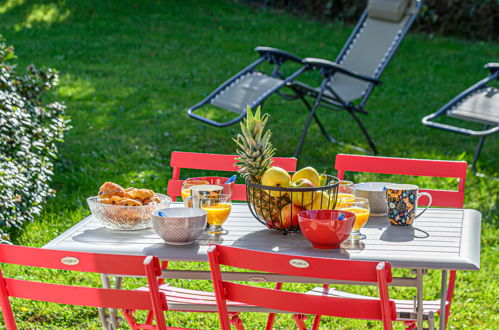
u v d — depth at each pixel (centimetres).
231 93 586
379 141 674
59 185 525
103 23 1157
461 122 761
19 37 1049
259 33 1134
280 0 1289
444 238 219
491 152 647
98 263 176
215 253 178
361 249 207
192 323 326
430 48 1079
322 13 1250
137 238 222
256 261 175
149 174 552
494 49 1084
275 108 789
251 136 223
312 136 682
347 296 252
